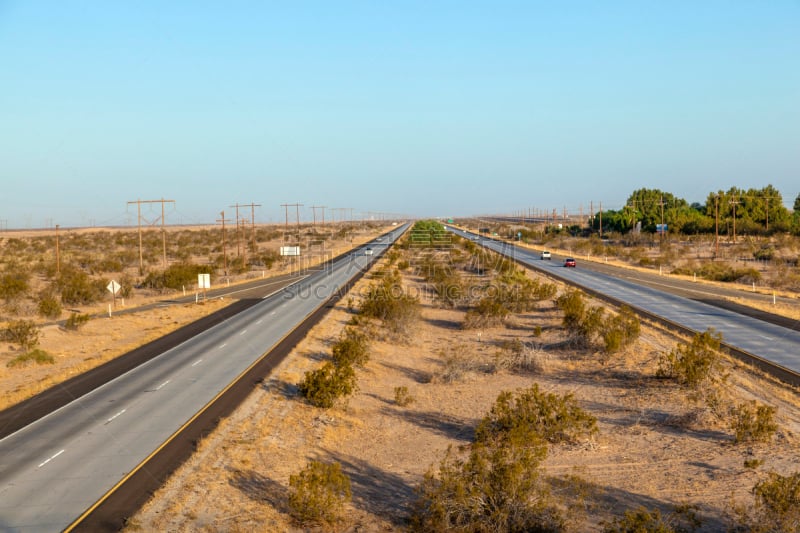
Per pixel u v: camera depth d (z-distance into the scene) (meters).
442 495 14.33
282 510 15.37
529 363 31.36
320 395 24.45
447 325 45.59
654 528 12.62
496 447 18.97
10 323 38.09
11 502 15.40
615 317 36.34
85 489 16.17
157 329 41.53
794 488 14.02
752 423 20.28
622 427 22.14
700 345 27.67
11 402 24.53
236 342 36.78
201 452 18.91
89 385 27.27
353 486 17.30
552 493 15.73
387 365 32.78
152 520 14.45
